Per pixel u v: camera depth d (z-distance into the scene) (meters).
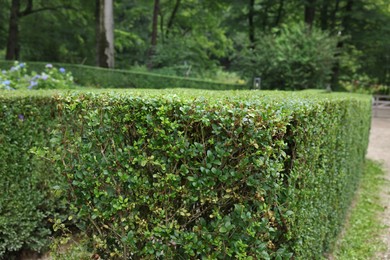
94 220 2.39
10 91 3.98
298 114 2.16
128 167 2.18
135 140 2.20
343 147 4.06
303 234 2.49
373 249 4.07
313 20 18.53
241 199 2.01
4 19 19.83
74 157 2.38
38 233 3.87
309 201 2.62
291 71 12.59
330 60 12.62
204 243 2.04
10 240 3.71
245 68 13.56
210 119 1.98
